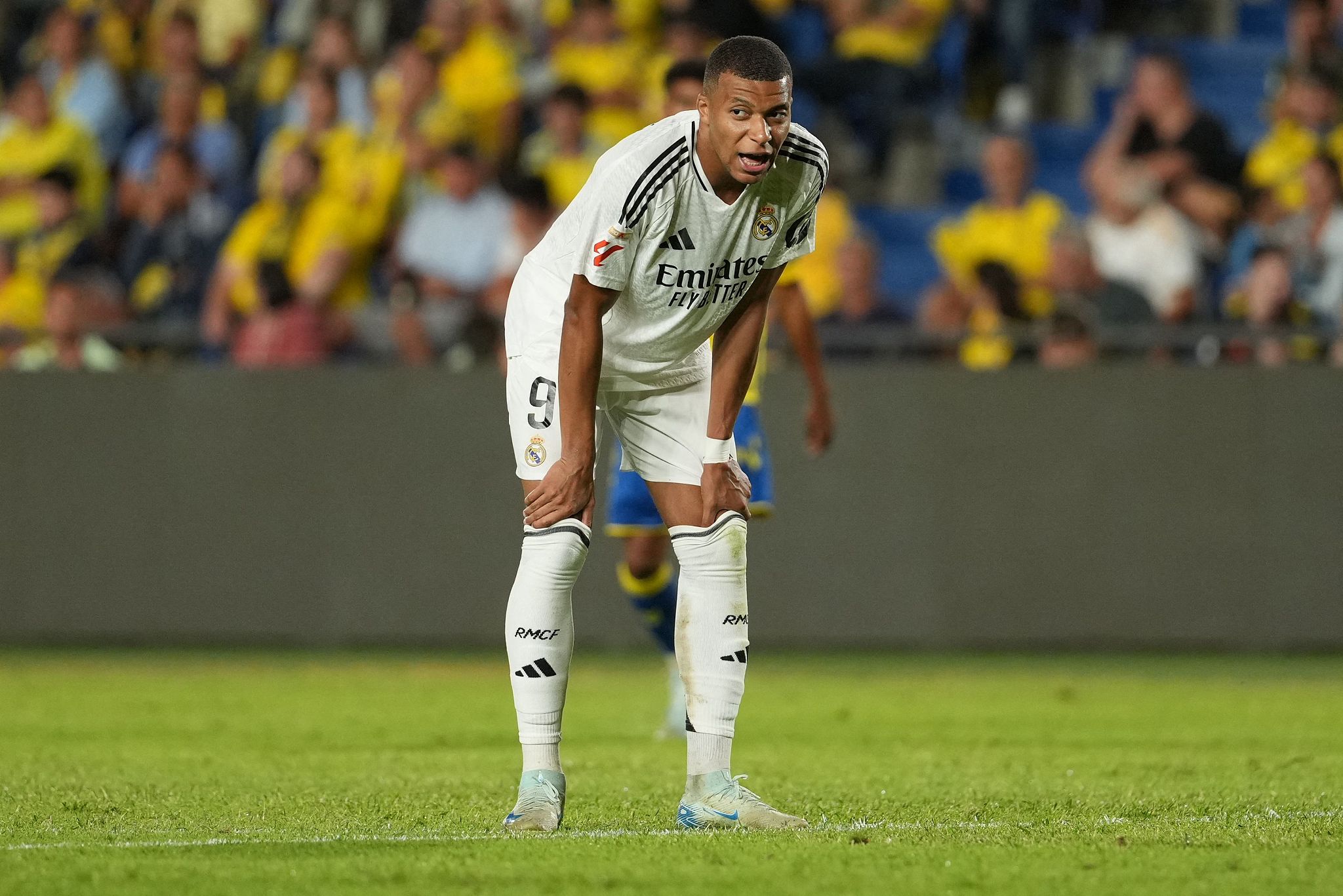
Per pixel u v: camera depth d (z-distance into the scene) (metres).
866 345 34.84
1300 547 33.19
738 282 12.81
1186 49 48.06
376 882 10.38
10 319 41.53
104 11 46.88
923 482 33.84
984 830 12.79
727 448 13.37
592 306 12.47
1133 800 15.09
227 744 20.34
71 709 24.55
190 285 40.72
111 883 10.37
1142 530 33.50
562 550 13.02
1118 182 39.25
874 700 26.38
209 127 44.06
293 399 34.84
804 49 45.09
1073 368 33.59
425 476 34.56
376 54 45.47
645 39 43.47
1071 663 32.72
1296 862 11.23
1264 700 26.30
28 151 44.38
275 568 34.84
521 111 41.75
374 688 28.09
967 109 45.56
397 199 40.59
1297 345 34.16
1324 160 38.78
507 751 19.56
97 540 35.09
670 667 21.61
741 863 11.09
